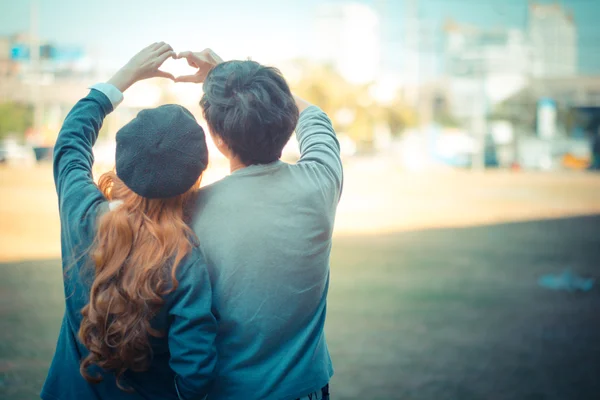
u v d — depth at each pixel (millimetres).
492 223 16344
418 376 4828
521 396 4410
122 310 1415
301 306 1595
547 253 11781
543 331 6336
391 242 12977
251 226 1553
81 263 1506
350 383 4637
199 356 1440
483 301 7734
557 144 50875
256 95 1545
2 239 11680
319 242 1630
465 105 65312
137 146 1459
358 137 54406
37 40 46188
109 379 1545
